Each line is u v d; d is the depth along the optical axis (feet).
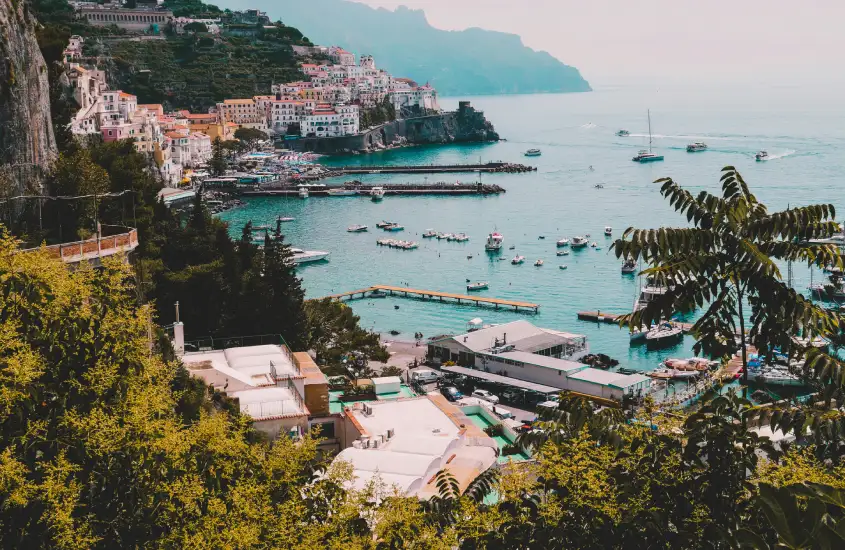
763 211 78.18
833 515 58.54
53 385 89.45
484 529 81.35
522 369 376.27
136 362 96.22
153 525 85.25
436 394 239.50
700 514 75.20
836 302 458.50
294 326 324.60
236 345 309.01
